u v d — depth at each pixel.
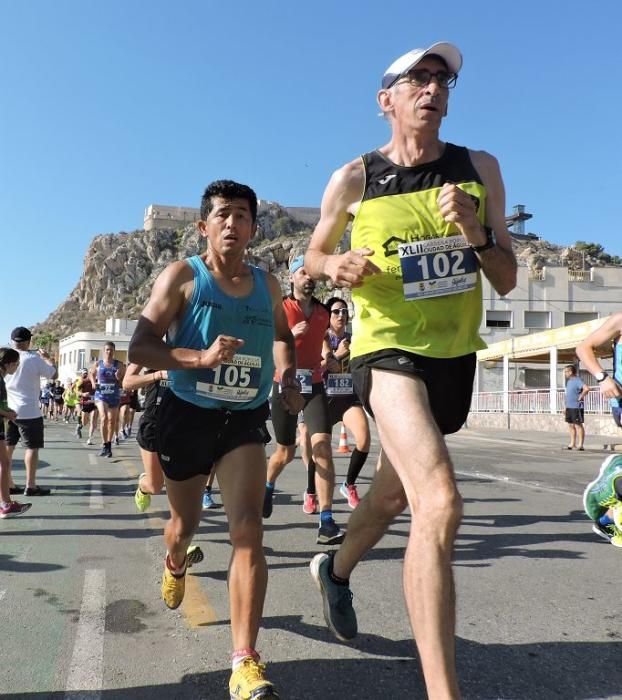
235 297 2.87
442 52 2.55
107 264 174.00
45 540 5.12
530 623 3.27
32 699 2.46
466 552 4.77
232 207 2.86
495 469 10.46
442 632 1.95
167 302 2.79
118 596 3.69
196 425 2.77
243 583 2.43
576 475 9.69
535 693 2.51
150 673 2.69
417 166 2.59
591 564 4.43
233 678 2.29
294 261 5.49
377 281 2.53
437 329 2.49
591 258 97.81
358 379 2.53
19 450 13.38
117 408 12.15
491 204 2.62
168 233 181.38
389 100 2.70
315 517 6.02
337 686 2.57
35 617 3.34
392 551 4.73
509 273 2.46
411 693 2.51
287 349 3.35
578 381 15.59
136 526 5.67
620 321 4.76
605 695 2.50
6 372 6.36
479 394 30.62
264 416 2.87
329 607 2.96
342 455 12.61
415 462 2.15
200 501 2.98
